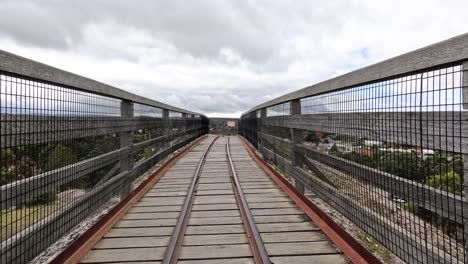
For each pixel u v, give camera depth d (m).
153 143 5.36
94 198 2.63
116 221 2.85
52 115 1.99
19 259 1.65
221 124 27.81
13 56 1.51
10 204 1.60
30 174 1.81
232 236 2.49
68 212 2.20
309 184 3.34
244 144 12.01
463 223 1.29
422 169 1.55
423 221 1.62
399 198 1.75
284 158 4.60
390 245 1.84
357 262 1.94
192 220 2.91
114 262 2.04
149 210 3.28
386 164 1.87
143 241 2.40
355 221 2.28
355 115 2.24
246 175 5.34
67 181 2.19
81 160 2.53
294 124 3.89
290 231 2.57
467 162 1.27
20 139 1.66
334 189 2.66
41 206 1.98
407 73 1.59
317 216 2.85
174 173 5.63
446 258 1.39
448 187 1.38
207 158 7.92
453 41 1.26
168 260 2.00
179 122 8.98
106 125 2.97
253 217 2.94
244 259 2.08
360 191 2.20
